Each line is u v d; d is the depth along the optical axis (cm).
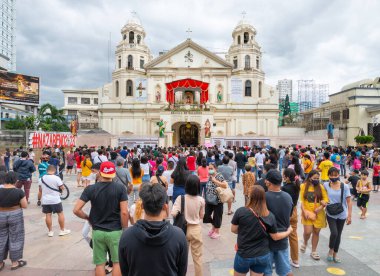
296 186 677
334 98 5878
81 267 681
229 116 5497
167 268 322
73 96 9362
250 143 4012
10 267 682
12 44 9231
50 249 786
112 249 516
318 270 659
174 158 1557
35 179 2045
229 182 1149
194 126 5531
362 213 1088
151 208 337
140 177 1036
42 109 5988
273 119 5494
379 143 4753
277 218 536
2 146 2905
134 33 5644
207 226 996
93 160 1697
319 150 2516
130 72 5541
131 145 3944
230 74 5494
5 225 666
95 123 7256
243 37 5656
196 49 5512
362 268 671
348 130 5234
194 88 4772
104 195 520
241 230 475
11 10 9188
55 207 870
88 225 671
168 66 5509
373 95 5109
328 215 700
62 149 2334
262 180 748
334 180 697
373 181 1655
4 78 4569
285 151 2098
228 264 697
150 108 5431
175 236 330
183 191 837
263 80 5709
